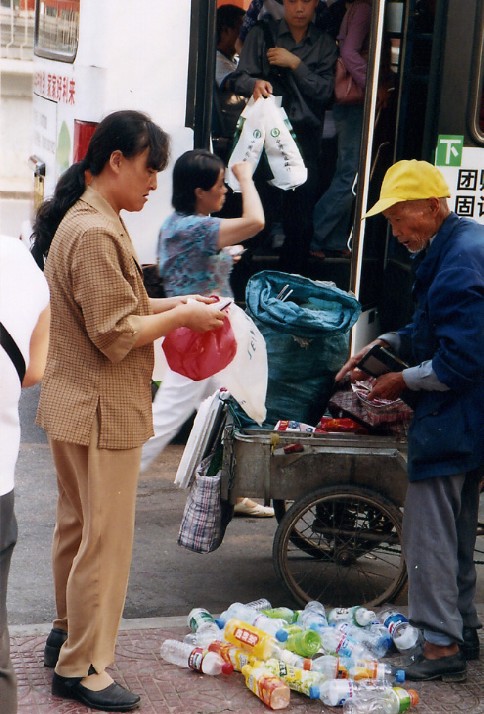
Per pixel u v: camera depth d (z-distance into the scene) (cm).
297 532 496
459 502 388
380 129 643
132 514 360
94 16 590
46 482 595
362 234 632
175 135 607
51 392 349
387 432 439
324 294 467
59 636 384
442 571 385
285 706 368
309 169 624
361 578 488
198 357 394
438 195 381
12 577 474
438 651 394
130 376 353
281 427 446
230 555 516
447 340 370
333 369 456
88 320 339
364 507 451
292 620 427
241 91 609
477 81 631
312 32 610
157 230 601
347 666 389
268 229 627
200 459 446
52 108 677
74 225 342
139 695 371
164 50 597
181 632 421
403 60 638
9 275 282
